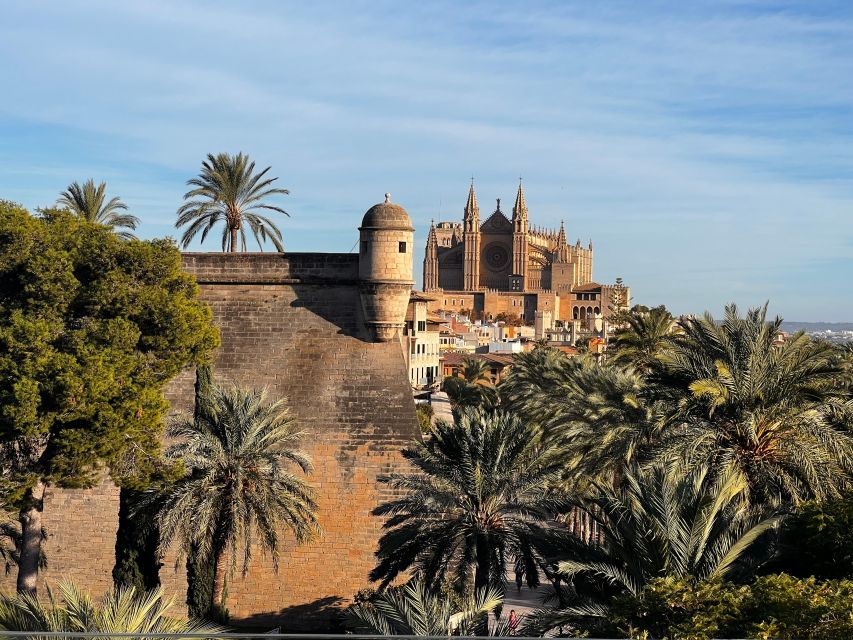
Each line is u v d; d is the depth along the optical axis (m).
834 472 29.58
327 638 13.79
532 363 73.06
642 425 33.69
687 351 33.28
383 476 37.91
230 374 40.06
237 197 52.44
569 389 44.38
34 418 28.23
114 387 29.95
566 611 20.98
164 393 40.25
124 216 54.12
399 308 39.31
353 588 36.84
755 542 23.88
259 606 36.62
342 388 39.28
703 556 22.48
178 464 33.06
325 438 38.59
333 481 37.97
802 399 30.58
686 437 30.33
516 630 24.30
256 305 41.09
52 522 37.97
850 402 31.09
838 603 18.38
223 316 41.09
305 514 36.50
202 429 32.62
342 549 37.19
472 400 83.81
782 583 19.83
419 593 21.88
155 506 33.22
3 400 28.53
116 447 30.75
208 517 30.91
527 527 29.61
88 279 31.84
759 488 29.28
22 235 29.98
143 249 32.22
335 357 39.88
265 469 32.28
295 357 40.12
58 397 28.73
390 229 38.88
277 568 32.28
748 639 17.17
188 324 32.72
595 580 23.08
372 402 38.97
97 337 30.38
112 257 31.70
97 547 37.72
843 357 35.00
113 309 31.50
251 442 31.94
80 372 29.14
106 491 38.16
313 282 40.88
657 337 55.44
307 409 39.12
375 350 39.78
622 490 25.73
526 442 30.59
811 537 24.75
